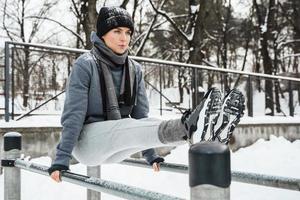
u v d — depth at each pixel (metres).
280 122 8.24
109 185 1.66
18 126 5.24
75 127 2.21
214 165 1.06
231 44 24.67
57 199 4.57
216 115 1.77
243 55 26.30
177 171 2.46
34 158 5.28
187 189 5.20
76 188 4.79
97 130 2.26
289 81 9.72
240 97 1.86
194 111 1.76
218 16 19.41
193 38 12.37
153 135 1.91
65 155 2.16
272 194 5.13
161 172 5.56
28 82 5.90
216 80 8.16
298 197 5.00
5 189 2.75
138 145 2.01
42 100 6.03
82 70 2.35
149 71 7.26
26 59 5.88
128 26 2.46
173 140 1.84
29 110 5.89
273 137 8.00
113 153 2.19
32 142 5.32
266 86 9.48
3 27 18.05
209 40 22.52
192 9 12.70
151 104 7.26
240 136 7.50
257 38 22.83
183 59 20.33
